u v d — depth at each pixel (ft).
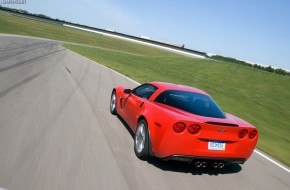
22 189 10.37
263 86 82.23
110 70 64.90
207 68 109.19
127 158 15.15
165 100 15.88
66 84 34.94
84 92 31.91
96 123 20.57
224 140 13.97
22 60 51.93
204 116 14.51
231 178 15.07
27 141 14.99
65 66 54.95
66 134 17.10
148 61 119.96
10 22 235.20
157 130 14.14
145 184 12.55
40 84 31.68
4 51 62.34
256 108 51.88
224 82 80.33
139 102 17.62
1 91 25.27
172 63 120.98
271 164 18.80
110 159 14.55
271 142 27.04
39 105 22.76
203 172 15.19
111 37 346.95
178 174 14.28
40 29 251.60
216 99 52.03
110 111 24.90
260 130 33.22
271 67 168.14
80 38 259.19
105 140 17.28
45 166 12.48
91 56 102.01
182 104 15.33
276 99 66.33
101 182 11.94
